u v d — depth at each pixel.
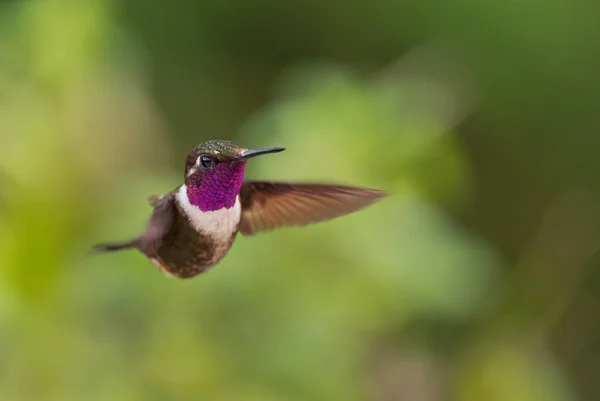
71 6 2.08
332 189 1.92
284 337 2.02
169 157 2.27
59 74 2.07
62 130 2.07
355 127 2.07
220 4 3.22
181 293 2.02
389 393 2.15
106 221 2.05
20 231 2.04
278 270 2.03
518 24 3.14
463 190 2.19
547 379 2.29
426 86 2.14
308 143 2.06
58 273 2.03
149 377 2.02
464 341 2.30
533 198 3.25
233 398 2.02
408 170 2.07
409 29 3.21
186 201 1.87
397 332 2.11
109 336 2.02
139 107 2.17
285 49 3.32
